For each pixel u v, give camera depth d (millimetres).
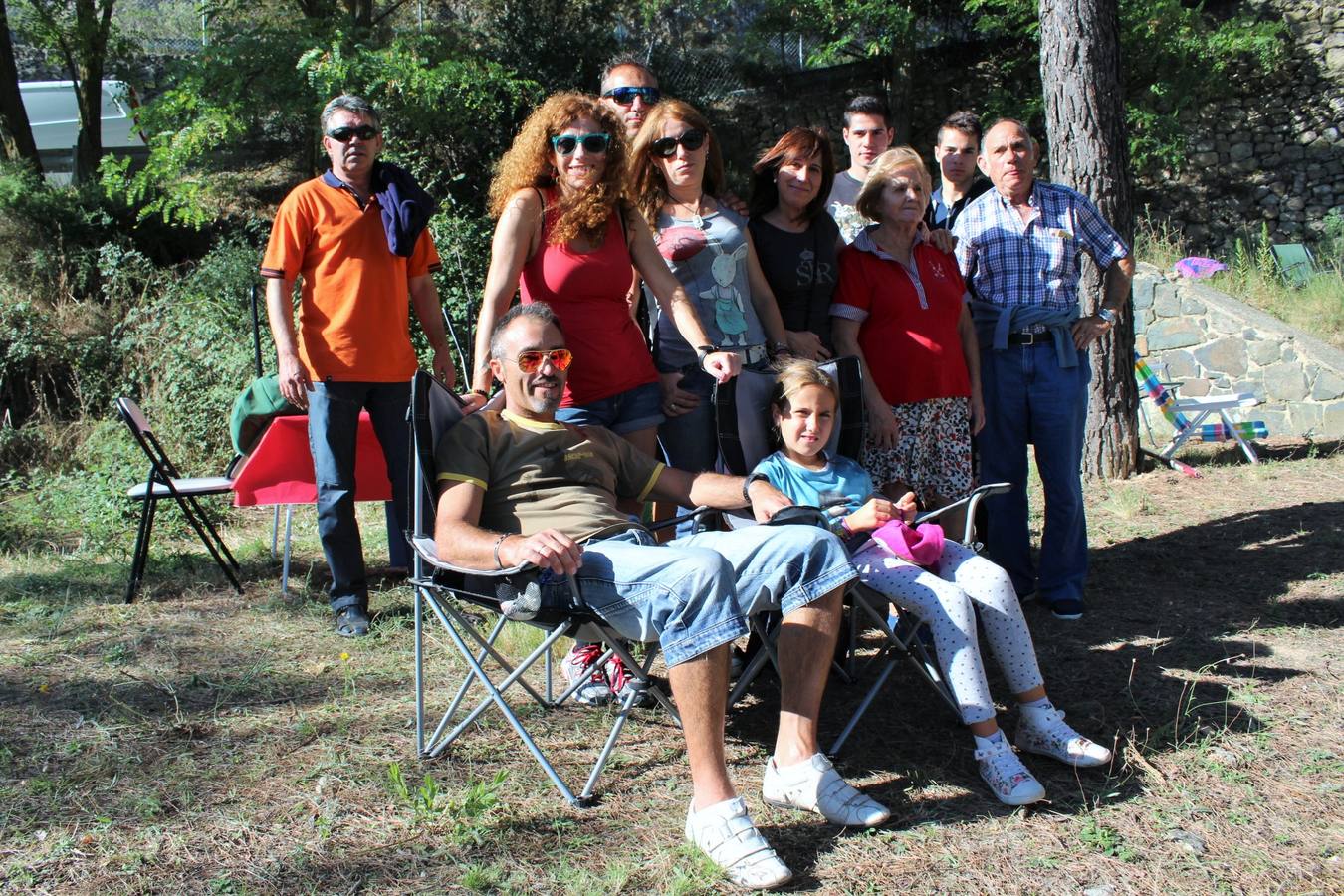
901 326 4320
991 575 3449
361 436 5371
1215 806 3115
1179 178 17469
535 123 3795
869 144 5070
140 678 4172
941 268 4414
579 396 3881
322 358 4688
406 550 5645
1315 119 16797
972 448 4785
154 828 3004
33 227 12461
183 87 13406
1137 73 16828
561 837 2971
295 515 7762
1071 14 7074
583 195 3738
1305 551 5723
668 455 4195
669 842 2941
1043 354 4734
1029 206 4770
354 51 13633
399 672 4250
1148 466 8352
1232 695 3875
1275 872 2787
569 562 2916
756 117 17844
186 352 10281
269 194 15305
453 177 12672
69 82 16891
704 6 17562
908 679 4156
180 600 5309
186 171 15281
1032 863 2838
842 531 3516
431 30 15359
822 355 4320
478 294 10500
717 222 4090
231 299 11367
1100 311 4828
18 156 14922
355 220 4688
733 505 3553
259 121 14523
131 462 9211
